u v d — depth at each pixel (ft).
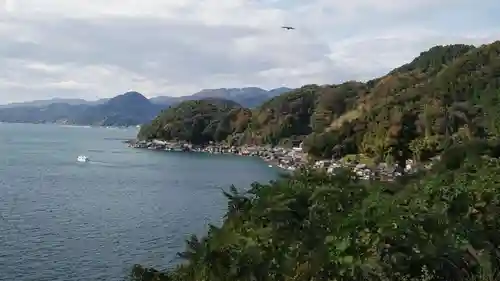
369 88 539.29
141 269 70.38
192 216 183.11
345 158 342.85
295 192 67.15
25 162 379.14
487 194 57.88
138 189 254.27
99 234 153.07
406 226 48.60
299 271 50.39
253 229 63.52
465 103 306.96
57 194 229.86
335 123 469.16
